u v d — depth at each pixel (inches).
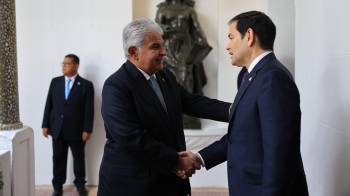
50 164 164.1
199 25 157.4
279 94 51.4
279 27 140.9
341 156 66.8
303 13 92.1
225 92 161.9
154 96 68.1
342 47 66.2
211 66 166.1
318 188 81.3
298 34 96.7
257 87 54.4
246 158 56.0
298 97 52.3
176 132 71.2
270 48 57.2
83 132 149.9
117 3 157.8
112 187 68.1
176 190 70.6
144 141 62.8
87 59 160.7
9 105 99.7
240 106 57.3
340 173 67.5
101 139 162.1
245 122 55.9
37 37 161.2
